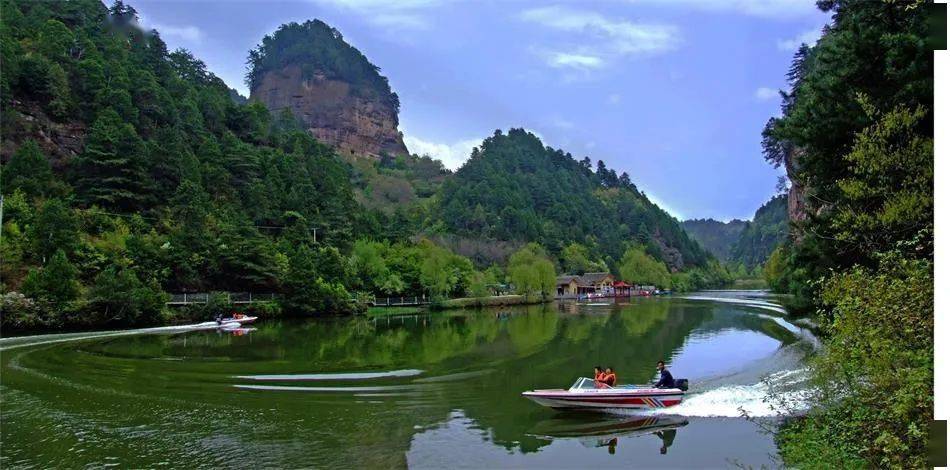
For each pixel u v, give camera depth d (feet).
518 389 82.74
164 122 312.09
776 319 195.62
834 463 39.88
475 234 491.72
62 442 57.16
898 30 59.52
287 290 225.56
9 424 62.95
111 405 71.61
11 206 188.34
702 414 68.03
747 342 133.49
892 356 34.17
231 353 118.21
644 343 134.51
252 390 81.05
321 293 227.81
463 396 78.13
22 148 220.02
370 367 100.58
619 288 502.79
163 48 435.94
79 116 269.03
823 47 73.10
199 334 155.84
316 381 87.66
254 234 238.89
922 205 45.34
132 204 236.02
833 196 70.28
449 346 131.13
